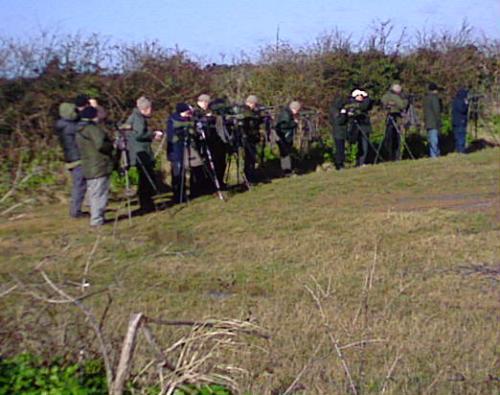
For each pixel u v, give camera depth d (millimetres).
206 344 6816
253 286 10891
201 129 17672
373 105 25844
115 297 9078
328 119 25188
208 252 12906
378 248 12688
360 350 7648
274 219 15617
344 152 23047
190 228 14766
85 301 7762
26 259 10133
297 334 8078
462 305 9734
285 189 19250
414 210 16562
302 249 13070
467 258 12141
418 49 29172
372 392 6977
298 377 6797
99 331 6098
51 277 8125
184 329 7504
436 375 7336
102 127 14898
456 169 22078
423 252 12641
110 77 20969
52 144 18078
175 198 17594
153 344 5941
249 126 19844
